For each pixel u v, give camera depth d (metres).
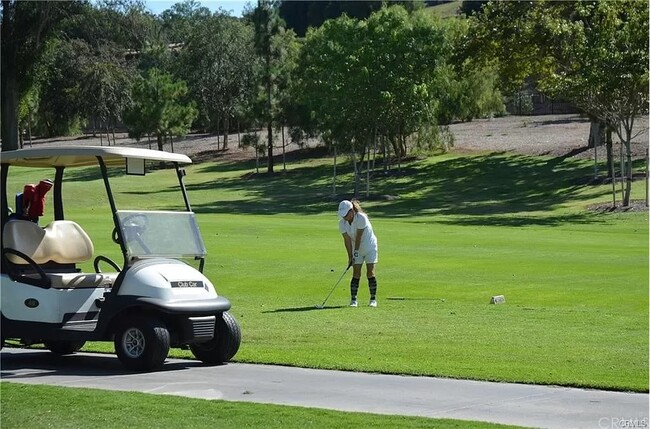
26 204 20.55
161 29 184.38
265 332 22.45
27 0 102.12
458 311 25.69
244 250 43.56
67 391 15.53
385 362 18.42
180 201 95.69
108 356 21.20
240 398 15.28
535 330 22.39
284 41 121.62
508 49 91.38
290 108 115.56
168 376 17.69
